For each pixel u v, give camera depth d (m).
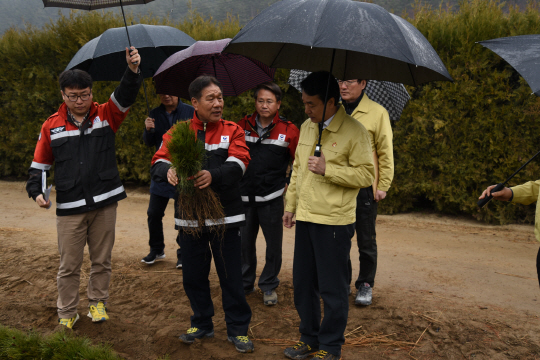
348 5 2.44
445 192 6.69
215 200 2.89
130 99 3.31
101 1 3.79
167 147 2.81
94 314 3.40
